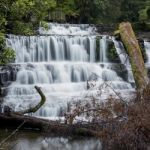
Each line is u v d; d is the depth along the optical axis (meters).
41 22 15.35
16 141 12.04
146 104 10.75
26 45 20.59
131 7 33.69
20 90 17.81
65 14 30.52
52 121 13.12
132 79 21.08
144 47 22.95
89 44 22.38
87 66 20.77
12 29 15.44
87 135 12.21
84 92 17.86
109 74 20.88
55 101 17.03
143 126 10.50
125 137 10.57
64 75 20.02
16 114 13.44
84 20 31.53
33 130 13.13
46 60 21.20
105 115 11.35
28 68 19.20
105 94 16.92
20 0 13.65
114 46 22.45
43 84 19.09
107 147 10.87
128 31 19.94
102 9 31.12
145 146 10.52
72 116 12.04
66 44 21.86
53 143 11.91
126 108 11.02
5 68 18.56
